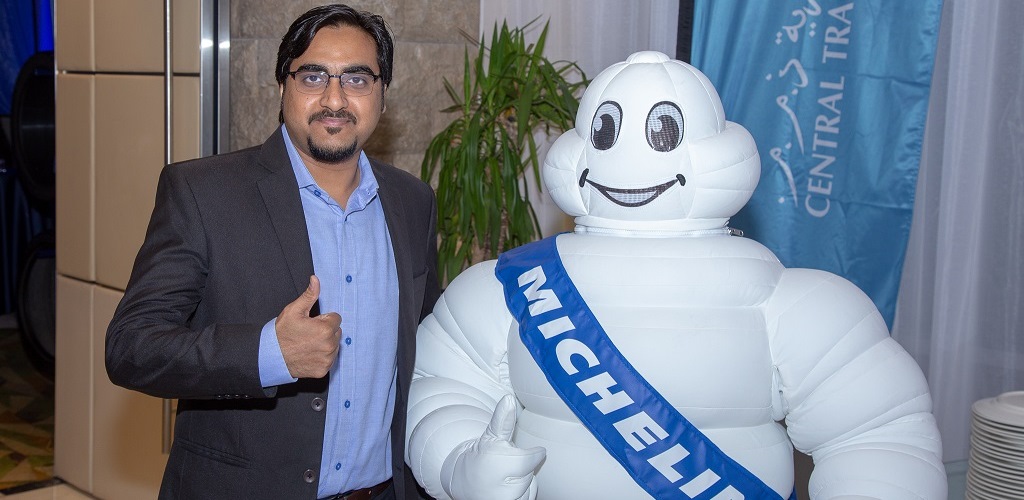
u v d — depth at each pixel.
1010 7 2.63
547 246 1.83
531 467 1.60
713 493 1.65
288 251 1.66
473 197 2.97
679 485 1.65
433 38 3.32
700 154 1.74
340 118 1.67
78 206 3.59
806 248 2.77
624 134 1.75
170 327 1.52
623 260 1.72
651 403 1.65
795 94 2.74
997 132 2.68
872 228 2.67
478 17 3.46
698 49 2.84
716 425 1.70
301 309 1.45
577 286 1.74
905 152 2.61
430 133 3.35
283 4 3.03
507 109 3.19
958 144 2.72
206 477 1.67
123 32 3.28
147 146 3.25
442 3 3.33
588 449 1.71
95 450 3.63
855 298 1.76
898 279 2.66
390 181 1.88
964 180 2.73
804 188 2.76
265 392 1.47
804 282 1.76
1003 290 2.72
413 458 1.79
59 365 3.76
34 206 5.74
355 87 1.70
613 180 1.76
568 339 1.70
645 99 1.75
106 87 3.39
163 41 3.12
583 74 3.08
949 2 2.69
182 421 1.71
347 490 1.75
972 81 2.69
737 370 1.67
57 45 3.61
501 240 3.20
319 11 1.71
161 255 1.61
